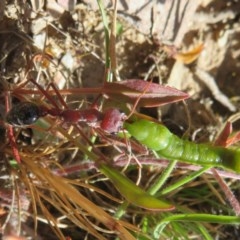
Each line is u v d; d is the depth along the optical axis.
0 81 0.08
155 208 0.07
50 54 0.09
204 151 0.07
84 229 0.08
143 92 0.07
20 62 0.09
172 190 0.09
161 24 0.10
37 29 0.09
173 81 0.10
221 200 0.09
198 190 0.09
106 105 0.07
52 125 0.08
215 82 0.11
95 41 0.10
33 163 0.08
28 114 0.07
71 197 0.08
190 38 0.10
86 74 0.10
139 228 0.08
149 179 0.09
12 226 0.08
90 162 0.08
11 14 0.08
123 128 0.07
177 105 0.10
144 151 0.08
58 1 0.09
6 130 0.08
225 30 0.11
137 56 0.10
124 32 0.10
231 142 0.08
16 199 0.08
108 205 0.09
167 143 0.07
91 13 0.09
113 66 0.08
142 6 0.09
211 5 0.10
